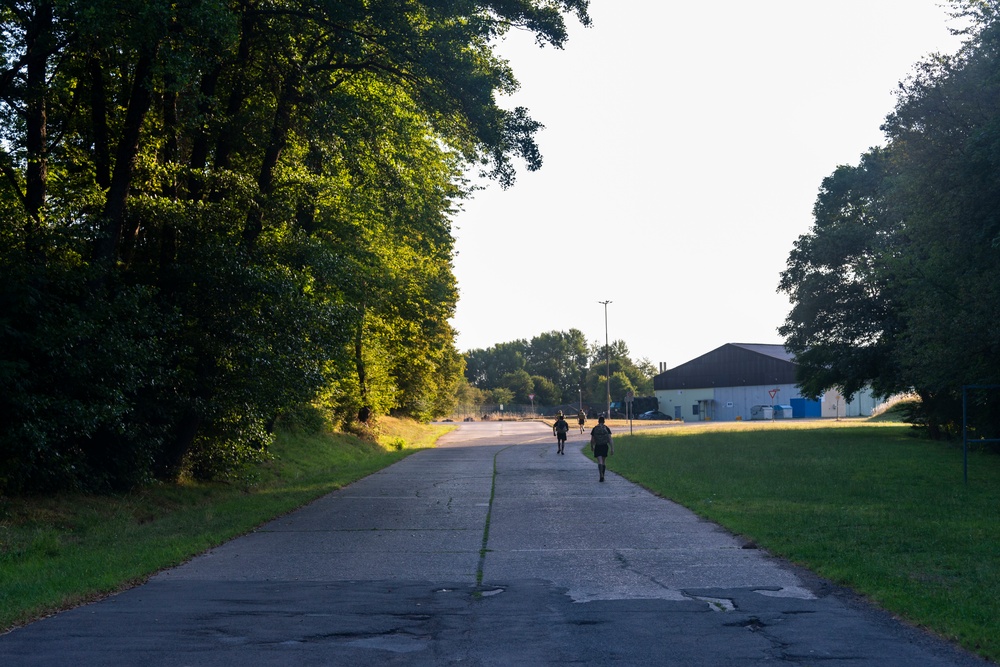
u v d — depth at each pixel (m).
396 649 6.70
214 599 8.69
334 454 35.59
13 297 14.84
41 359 15.48
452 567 10.51
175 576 10.05
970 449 31.66
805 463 26.17
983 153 19.56
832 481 20.70
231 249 19.61
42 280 15.41
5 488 15.19
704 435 45.66
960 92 22.56
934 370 25.08
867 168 41.03
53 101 18.14
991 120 19.58
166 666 6.21
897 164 26.80
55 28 16.09
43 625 7.55
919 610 7.71
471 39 20.47
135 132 17.72
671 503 17.59
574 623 7.55
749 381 101.06
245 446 22.47
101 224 17.33
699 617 7.75
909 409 40.69
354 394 44.53
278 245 21.48
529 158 20.98
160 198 18.89
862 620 7.62
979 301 22.16
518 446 43.97
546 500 18.39
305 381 20.84
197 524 14.77
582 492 20.06
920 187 24.16
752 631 7.22
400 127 23.47
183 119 19.45
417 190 26.53
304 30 20.34
